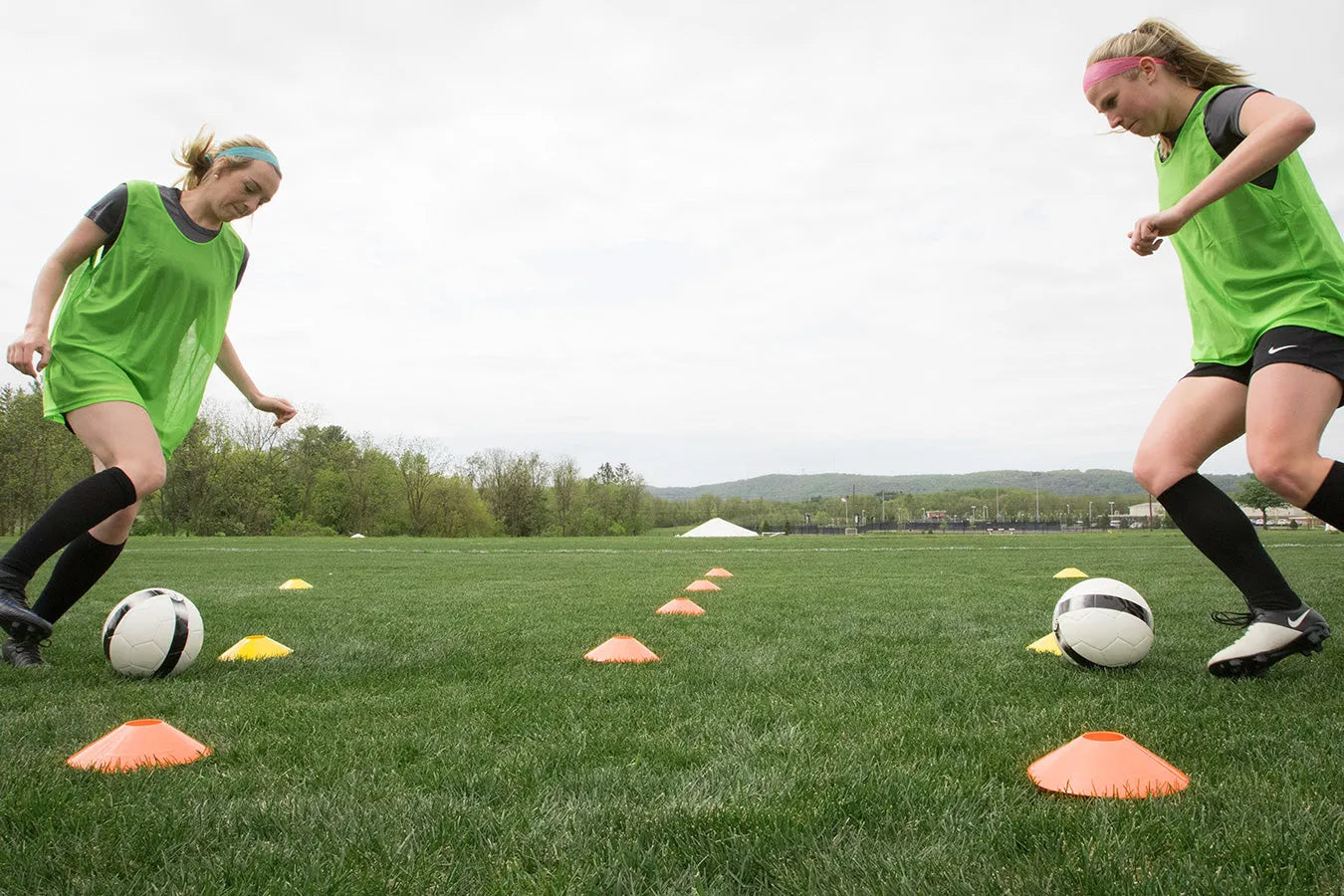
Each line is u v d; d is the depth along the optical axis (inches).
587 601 321.7
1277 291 134.1
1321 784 91.3
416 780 99.7
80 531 152.6
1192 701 133.5
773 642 207.2
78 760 106.9
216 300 169.9
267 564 608.1
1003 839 77.6
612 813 86.6
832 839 78.8
